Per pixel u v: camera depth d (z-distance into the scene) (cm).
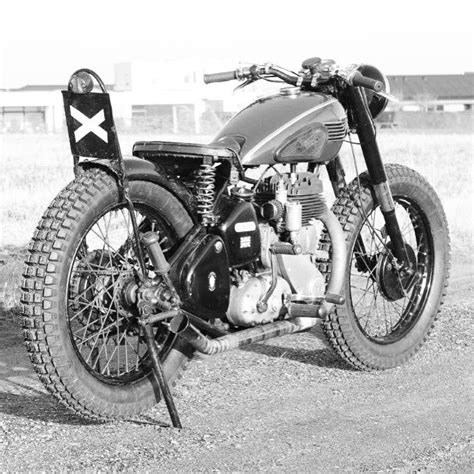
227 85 3344
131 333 544
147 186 521
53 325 485
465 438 510
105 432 516
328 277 604
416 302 670
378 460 479
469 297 856
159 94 3581
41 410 553
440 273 678
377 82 593
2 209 1352
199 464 473
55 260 484
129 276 517
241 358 661
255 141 565
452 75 9738
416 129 5491
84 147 508
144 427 525
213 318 545
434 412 554
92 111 500
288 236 581
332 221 603
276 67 610
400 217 1059
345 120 608
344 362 655
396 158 2483
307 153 582
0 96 3738
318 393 589
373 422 536
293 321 577
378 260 645
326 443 503
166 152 539
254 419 539
